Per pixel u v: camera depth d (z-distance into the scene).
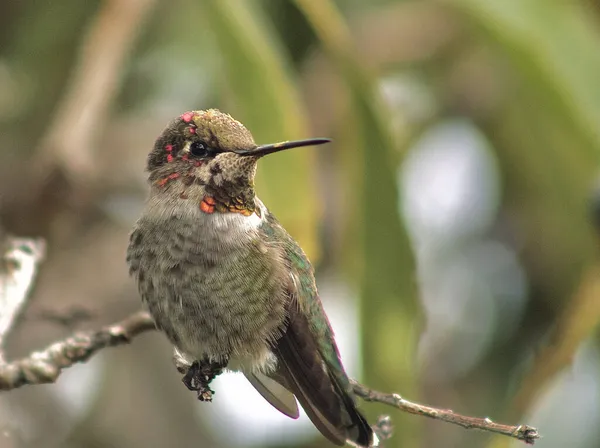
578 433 9.82
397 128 9.35
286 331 6.54
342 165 8.38
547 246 10.05
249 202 6.81
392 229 8.13
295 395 6.41
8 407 9.06
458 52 11.02
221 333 6.49
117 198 10.70
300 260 6.88
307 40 10.34
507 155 10.59
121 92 10.66
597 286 7.92
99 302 10.23
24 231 9.16
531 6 8.30
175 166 6.84
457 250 10.73
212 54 9.81
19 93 10.42
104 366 10.55
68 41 10.31
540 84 8.48
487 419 5.64
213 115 6.93
